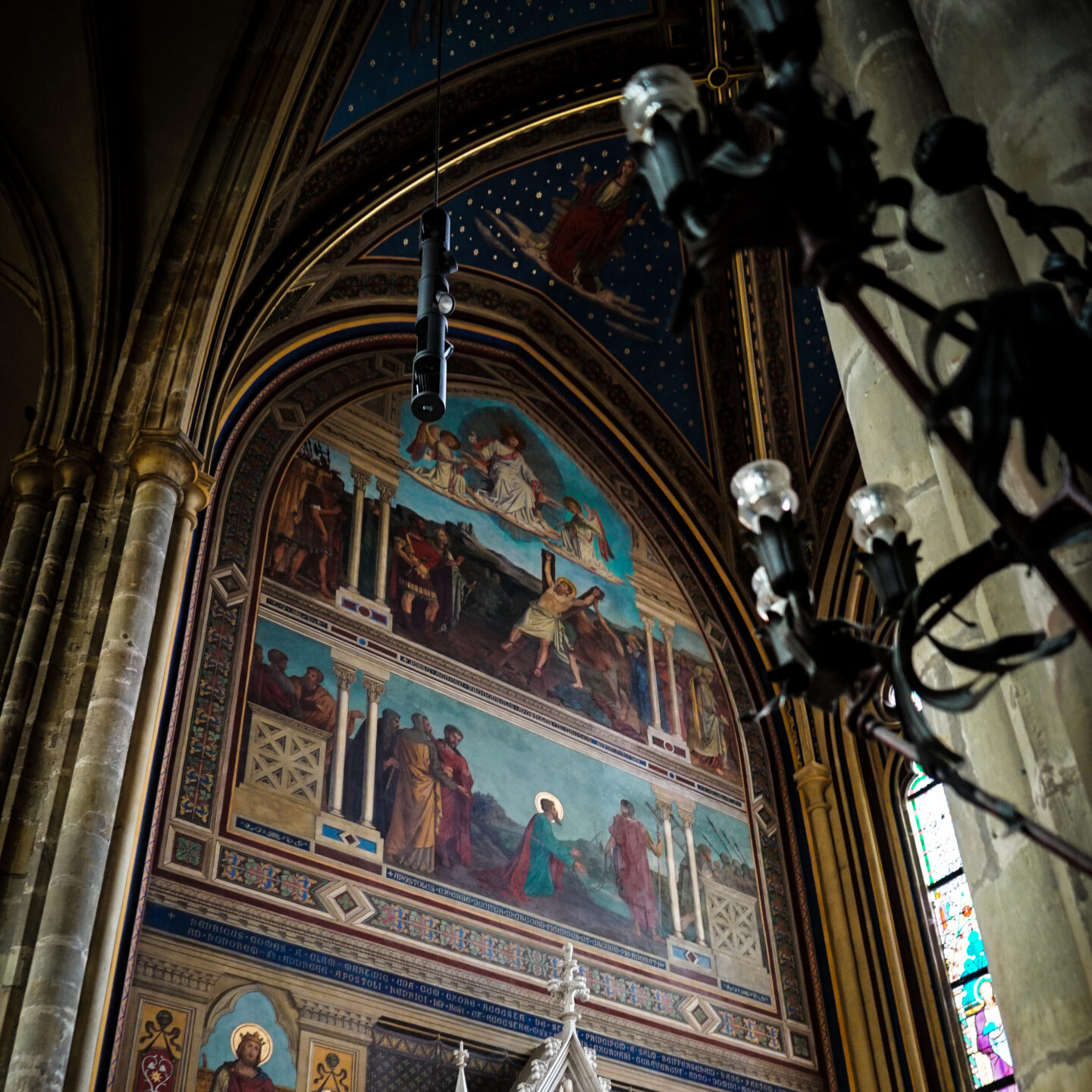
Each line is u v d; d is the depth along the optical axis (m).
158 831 9.81
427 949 10.83
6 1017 7.39
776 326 16.03
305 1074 9.55
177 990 9.25
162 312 10.83
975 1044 12.88
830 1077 13.15
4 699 8.78
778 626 3.61
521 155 14.42
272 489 12.54
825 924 14.23
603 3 13.84
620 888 12.73
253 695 11.12
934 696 3.12
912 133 4.58
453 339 15.30
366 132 13.06
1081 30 3.83
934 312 2.82
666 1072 11.79
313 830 10.77
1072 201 3.66
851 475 16.09
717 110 2.93
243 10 11.71
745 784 14.90
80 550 9.54
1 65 11.34
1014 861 3.73
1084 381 2.54
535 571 14.47
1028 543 2.59
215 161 11.36
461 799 11.98
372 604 12.61
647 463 16.47
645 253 15.84
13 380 12.91
